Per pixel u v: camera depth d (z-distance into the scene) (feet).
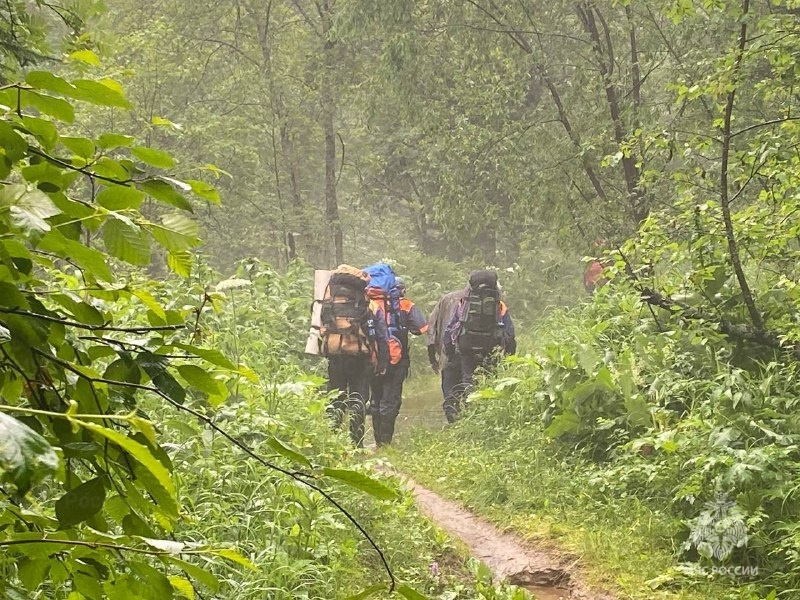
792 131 23.65
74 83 4.73
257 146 74.90
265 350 30.22
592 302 40.60
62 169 5.27
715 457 20.44
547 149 43.32
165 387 5.16
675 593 18.54
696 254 24.99
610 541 20.89
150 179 5.30
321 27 72.90
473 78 45.70
